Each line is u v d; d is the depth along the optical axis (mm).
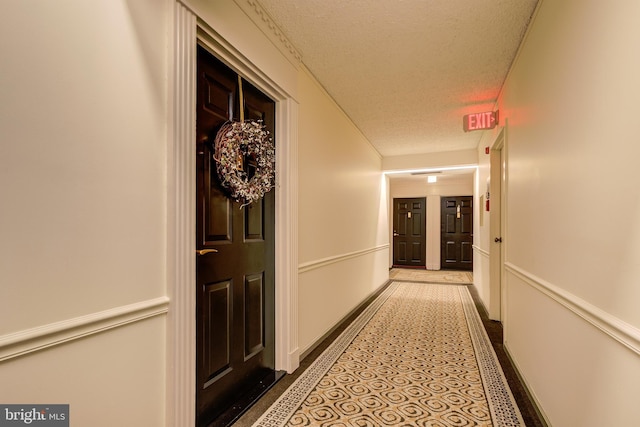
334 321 3246
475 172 5480
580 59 1244
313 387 2020
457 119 3734
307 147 2623
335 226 3309
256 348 2062
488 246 3664
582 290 1215
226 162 1677
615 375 997
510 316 2459
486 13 1848
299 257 2475
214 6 1491
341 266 3496
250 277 2010
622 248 959
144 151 1173
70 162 935
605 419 1053
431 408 1773
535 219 1791
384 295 4809
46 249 875
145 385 1175
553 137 1518
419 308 4020
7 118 797
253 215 2055
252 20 1783
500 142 3096
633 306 908
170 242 1267
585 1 1205
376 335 3021
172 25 1271
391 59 2402
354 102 3250
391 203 7984
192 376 1367
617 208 987
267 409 1770
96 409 1006
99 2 1020
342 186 3518
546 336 1605
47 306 876
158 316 1230
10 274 803
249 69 1808
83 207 970
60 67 908
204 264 1602
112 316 1043
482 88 2873
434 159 5418
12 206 807
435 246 7617
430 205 7680
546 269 1605
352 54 2340
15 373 812
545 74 1638
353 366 2334
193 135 1369
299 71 2451
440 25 1973
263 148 1958
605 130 1057
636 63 894
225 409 1747
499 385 2037
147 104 1185
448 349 2652
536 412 1731
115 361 1067
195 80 1380
